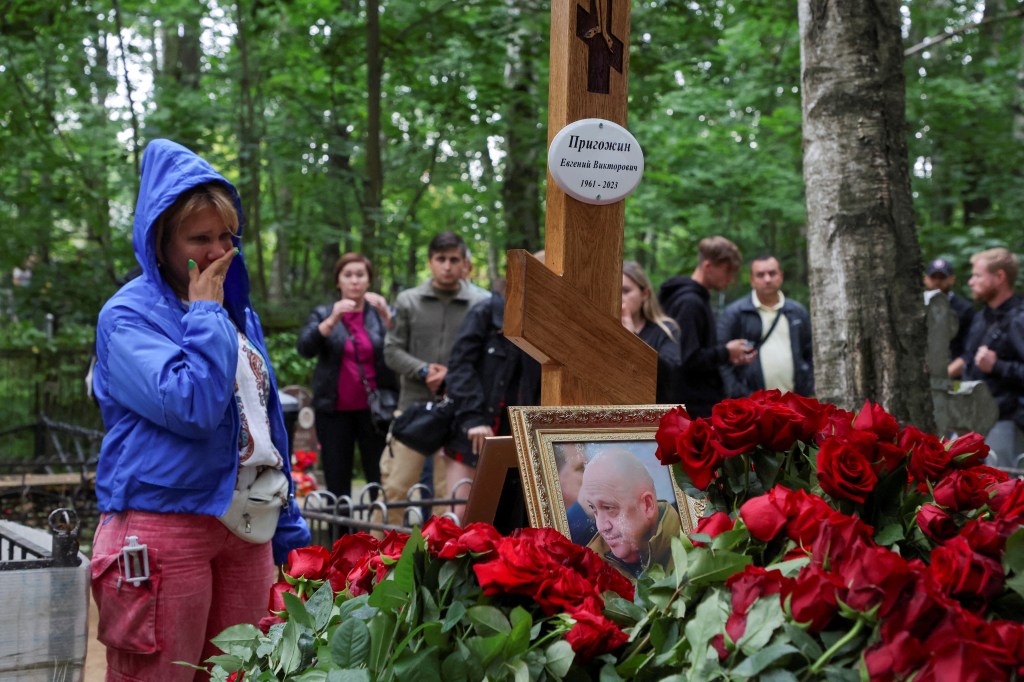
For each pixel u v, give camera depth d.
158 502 2.52
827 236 3.89
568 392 2.16
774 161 14.49
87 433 8.32
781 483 1.80
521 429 2.00
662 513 2.05
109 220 12.41
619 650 1.57
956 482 1.73
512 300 2.12
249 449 2.65
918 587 1.30
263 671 1.70
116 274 12.56
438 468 6.65
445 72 12.27
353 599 1.62
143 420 2.53
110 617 2.55
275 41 13.54
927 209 14.68
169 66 17.34
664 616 1.53
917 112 13.68
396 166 14.08
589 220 2.20
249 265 16.64
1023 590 1.41
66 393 10.71
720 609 1.47
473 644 1.49
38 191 11.42
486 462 2.11
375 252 11.53
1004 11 14.01
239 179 12.26
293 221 12.70
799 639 1.36
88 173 11.77
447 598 1.59
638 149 2.22
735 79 15.06
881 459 1.74
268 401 2.86
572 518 1.98
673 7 12.27
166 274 2.66
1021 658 1.26
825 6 3.88
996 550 1.45
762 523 1.58
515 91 12.45
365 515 5.88
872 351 3.83
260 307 12.43
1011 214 13.84
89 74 11.90
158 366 2.44
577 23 2.20
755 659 1.35
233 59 13.88
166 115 11.83
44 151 11.49
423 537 1.60
